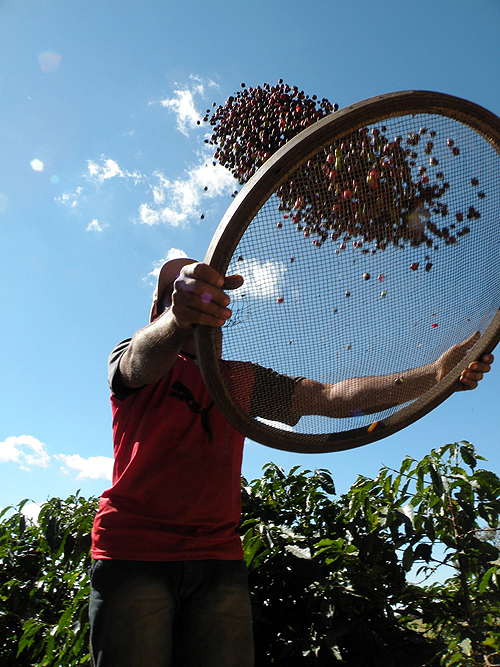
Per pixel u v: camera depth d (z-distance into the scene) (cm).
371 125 126
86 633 200
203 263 107
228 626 136
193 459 144
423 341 154
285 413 145
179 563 135
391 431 157
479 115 137
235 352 129
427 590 191
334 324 138
